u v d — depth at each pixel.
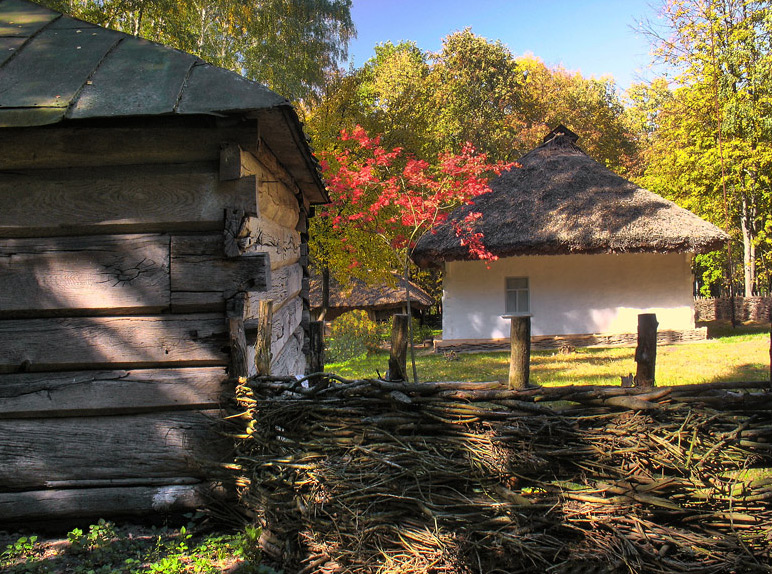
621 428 2.76
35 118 3.03
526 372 2.96
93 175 3.37
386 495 2.92
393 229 12.48
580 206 15.01
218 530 3.53
